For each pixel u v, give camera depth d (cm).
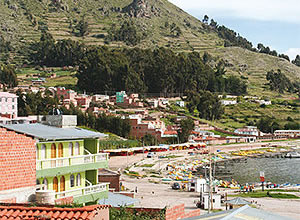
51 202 3130
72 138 4581
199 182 10881
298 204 9294
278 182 14475
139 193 10456
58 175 4447
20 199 3369
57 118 4994
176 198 9756
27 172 3731
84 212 2511
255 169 17938
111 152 19212
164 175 14788
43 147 4378
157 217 4134
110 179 8088
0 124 4534
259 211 2444
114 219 3516
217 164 19512
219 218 2291
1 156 3522
